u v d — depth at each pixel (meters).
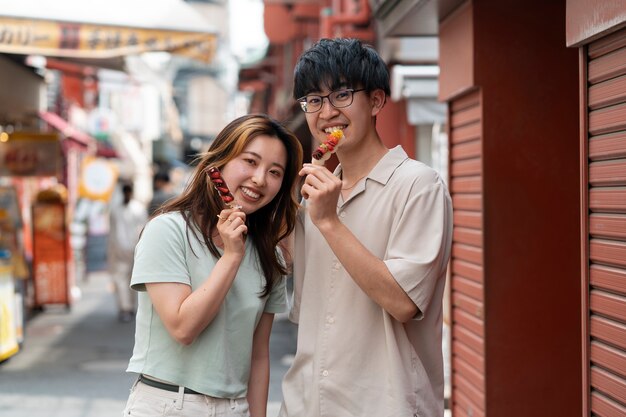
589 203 3.30
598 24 3.08
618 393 3.06
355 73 2.85
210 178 2.88
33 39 8.12
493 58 4.82
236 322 3.03
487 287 4.79
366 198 2.94
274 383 7.96
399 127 10.79
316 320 2.99
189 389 2.93
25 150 12.44
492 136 4.81
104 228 23.73
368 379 2.87
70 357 9.32
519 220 4.80
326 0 14.59
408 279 2.70
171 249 2.92
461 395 5.30
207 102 48.47
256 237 3.13
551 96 4.84
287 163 3.08
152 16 8.39
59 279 13.34
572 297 4.82
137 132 29.36
